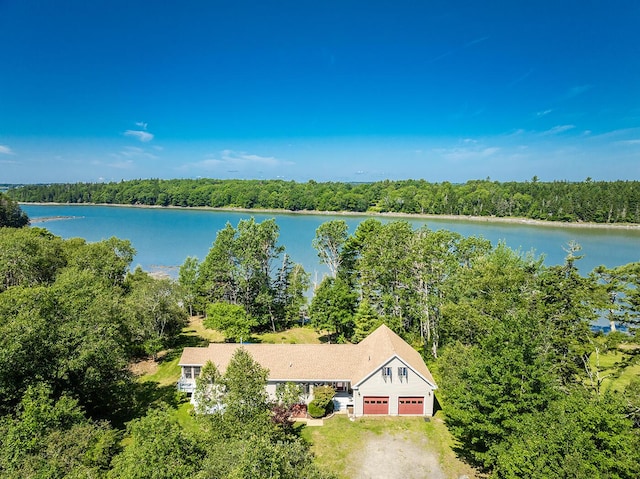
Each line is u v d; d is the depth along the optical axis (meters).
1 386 23.92
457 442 28.16
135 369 40.22
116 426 29.42
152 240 116.69
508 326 23.84
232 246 53.59
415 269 43.56
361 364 33.62
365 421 30.91
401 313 46.56
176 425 18.56
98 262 51.03
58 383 26.77
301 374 32.66
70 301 30.69
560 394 22.33
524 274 34.94
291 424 29.16
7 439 20.42
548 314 30.22
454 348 31.64
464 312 34.91
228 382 22.84
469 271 39.50
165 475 16.03
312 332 53.56
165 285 45.12
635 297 29.75
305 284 57.28
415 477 24.62
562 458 17.19
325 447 27.52
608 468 16.55
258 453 15.38
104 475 18.61
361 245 56.59
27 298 27.83
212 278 55.47
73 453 20.06
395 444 27.94
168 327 46.97
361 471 25.12
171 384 36.72
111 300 34.41
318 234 59.00
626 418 21.02
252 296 55.66
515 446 19.12
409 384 31.61
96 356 27.98
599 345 28.78
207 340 49.09
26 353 25.17
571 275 30.72
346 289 47.84
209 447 18.97
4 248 46.44
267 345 35.69
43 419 21.75
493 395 22.08
